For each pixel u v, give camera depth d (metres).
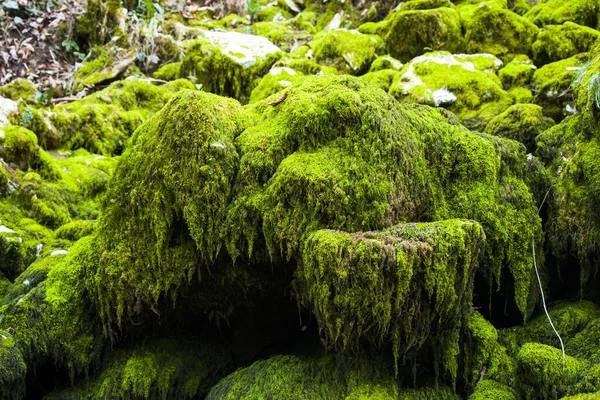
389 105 2.48
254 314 2.71
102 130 4.08
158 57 5.17
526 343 2.27
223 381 2.44
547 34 3.82
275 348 2.70
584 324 2.40
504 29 3.98
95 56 5.18
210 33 4.79
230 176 2.38
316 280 2.11
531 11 4.44
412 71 3.73
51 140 3.87
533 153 3.01
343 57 4.30
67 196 3.48
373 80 3.86
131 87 4.46
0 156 3.35
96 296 2.47
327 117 2.36
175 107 2.44
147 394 2.44
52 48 5.41
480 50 4.04
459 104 3.47
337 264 2.04
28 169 3.46
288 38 5.24
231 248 2.32
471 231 2.13
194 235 2.33
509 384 2.24
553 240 2.61
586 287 2.61
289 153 2.38
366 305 2.04
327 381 2.22
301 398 2.16
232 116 2.55
